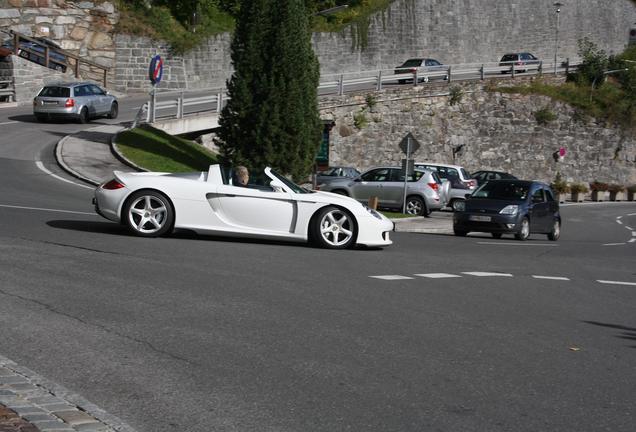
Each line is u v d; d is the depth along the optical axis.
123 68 58.31
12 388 6.14
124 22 58.41
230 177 15.07
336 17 70.19
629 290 13.05
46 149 32.78
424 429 5.87
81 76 56.25
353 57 69.31
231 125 29.91
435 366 7.49
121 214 14.64
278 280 11.25
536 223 25.08
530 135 60.38
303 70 29.84
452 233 26.98
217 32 61.91
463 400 6.56
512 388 6.96
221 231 14.87
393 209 33.50
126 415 5.86
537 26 81.75
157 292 9.87
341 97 53.72
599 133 61.94
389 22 71.31
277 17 29.50
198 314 8.90
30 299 9.06
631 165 62.78
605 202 59.38
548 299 11.56
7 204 19.11
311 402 6.31
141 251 12.90
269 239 16.09
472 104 58.59
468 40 76.69
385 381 6.94
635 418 6.36
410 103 56.12
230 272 11.59
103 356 7.18
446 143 57.56
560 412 6.41
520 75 60.72
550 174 60.91
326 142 53.88
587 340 9.01
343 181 33.94
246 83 29.64
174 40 59.44
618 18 88.50
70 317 8.41
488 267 14.70
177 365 7.05
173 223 14.73
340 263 13.39
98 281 10.28
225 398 6.30
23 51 52.34
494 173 45.41
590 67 63.47
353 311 9.61
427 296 10.96
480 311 10.21
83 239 13.84
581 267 16.12
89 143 34.41
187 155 35.34
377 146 55.22
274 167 29.84
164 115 43.16
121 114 46.62
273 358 7.41
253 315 9.02
